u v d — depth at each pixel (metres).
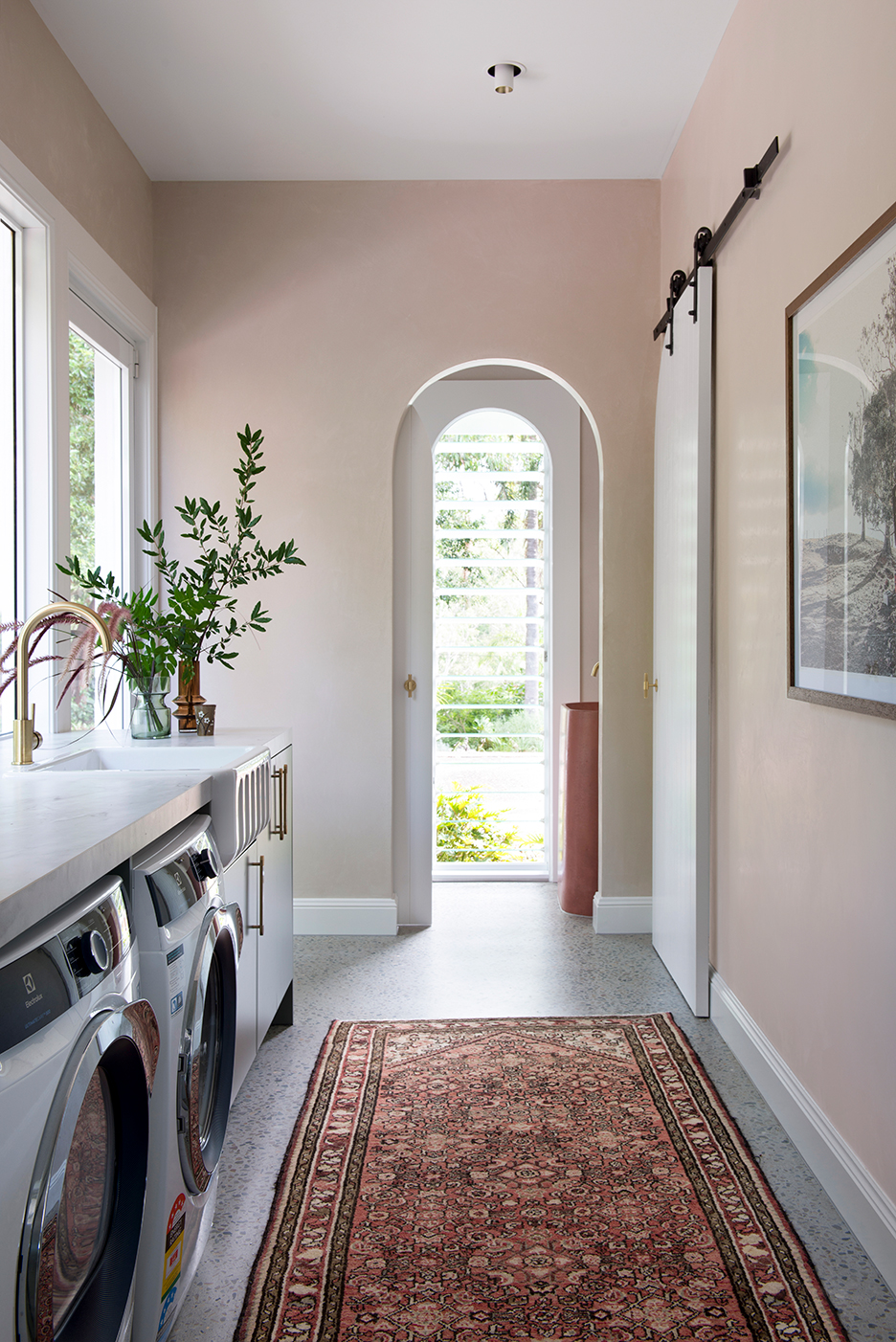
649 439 3.75
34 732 2.12
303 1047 2.73
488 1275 1.73
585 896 4.07
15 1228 0.94
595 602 4.69
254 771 2.23
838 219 1.90
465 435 4.75
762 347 2.41
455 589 4.78
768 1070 2.36
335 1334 1.58
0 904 0.95
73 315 3.04
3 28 2.43
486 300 3.75
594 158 3.58
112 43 2.81
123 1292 1.28
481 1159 2.12
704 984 2.93
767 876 2.39
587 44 2.84
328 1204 1.95
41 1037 1.01
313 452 3.77
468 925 3.94
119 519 3.58
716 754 2.86
